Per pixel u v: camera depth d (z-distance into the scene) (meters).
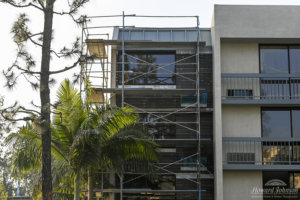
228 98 21.34
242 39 21.30
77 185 17.39
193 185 20.88
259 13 21.20
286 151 20.94
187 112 20.81
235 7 21.25
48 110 14.48
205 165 21.08
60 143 17.62
